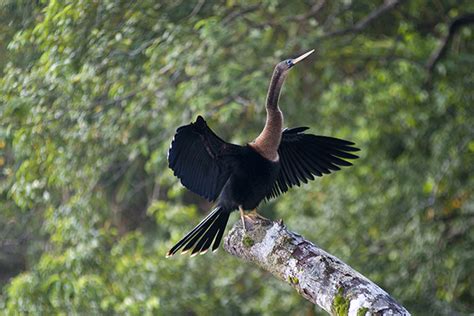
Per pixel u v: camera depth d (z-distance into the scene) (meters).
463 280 13.38
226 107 12.23
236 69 12.52
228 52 13.03
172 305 13.94
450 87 13.14
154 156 12.30
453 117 13.76
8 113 10.91
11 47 10.70
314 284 5.18
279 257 5.48
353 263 13.71
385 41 13.84
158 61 11.93
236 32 12.97
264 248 5.60
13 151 11.75
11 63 11.17
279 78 7.08
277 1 12.66
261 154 6.96
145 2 11.60
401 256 13.35
